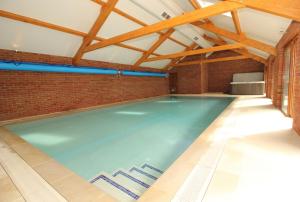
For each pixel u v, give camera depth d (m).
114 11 5.19
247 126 3.24
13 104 5.07
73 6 4.54
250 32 4.74
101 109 7.12
